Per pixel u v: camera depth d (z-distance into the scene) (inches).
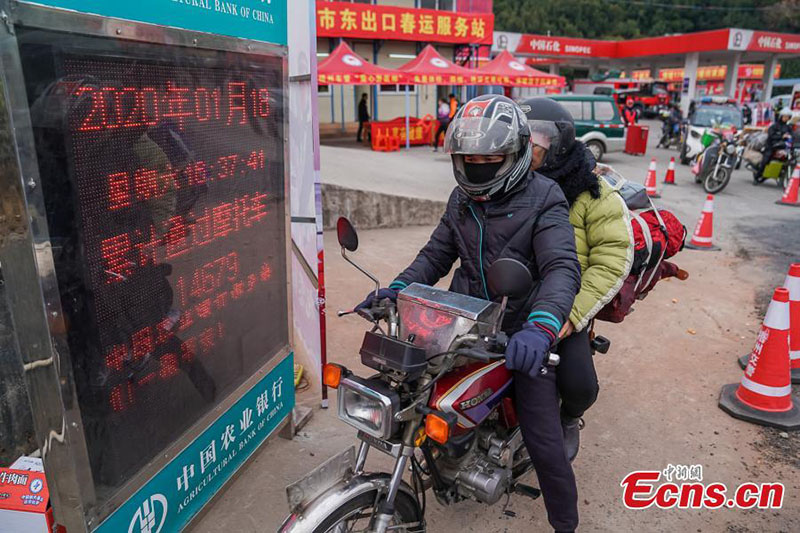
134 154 76.4
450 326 73.8
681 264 266.2
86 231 69.3
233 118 98.8
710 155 449.1
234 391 106.6
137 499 82.6
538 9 3253.0
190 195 89.4
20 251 61.4
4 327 100.6
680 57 1558.8
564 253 79.3
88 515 73.0
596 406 146.9
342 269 249.1
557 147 90.8
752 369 143.2
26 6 57.9
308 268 142.0
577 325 87.0
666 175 502.9
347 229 81.9
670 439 133.3
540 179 85.0
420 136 747.4
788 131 473.4
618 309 96.7
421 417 74.9
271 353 120.4
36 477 86.0
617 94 1427.2
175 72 83.0
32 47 59.4
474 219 86.8
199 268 93.9
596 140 621.3
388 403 69.9
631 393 153.5
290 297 125.3
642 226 95.5
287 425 129.9
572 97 615.5
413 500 85.7
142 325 81.2
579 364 93.4
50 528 84.0
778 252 287.1
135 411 81.3
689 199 429.1
